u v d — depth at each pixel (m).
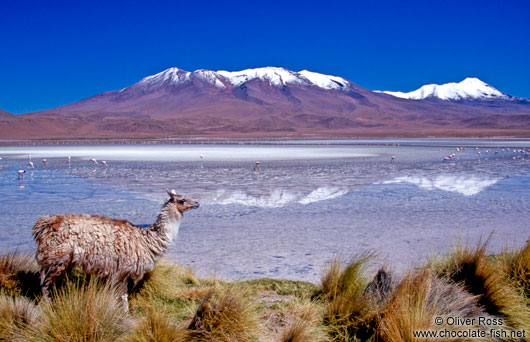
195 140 111.75
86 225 5.91
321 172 27.31
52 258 5.62
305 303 6.35
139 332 5.00
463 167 31.00
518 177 24.30
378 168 30.09
